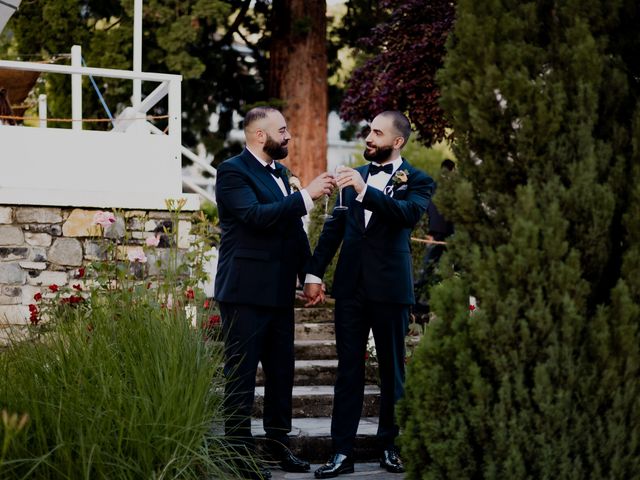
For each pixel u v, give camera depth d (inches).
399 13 399.5
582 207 138.6
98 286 242.2
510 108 141.2
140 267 278.1
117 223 278.7
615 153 143.3
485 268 140.5
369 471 206.1
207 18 476.4
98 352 182.2
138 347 187.6
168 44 474.0
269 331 202.4
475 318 139.5
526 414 136.8
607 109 143.6
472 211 143.4
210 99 548.1
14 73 368.2
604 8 142.9
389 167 207.0
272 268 197.2
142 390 172.2
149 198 281.3
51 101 523.5
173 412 172.4
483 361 141.6
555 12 143.4
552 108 138.7
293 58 492.1
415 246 354.3
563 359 137.2
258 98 550.3
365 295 202.1
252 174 198.5
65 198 273.1
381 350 205.6
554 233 137.8
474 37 143.5
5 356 185.0
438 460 141.1
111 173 284.2
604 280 143.6
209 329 216.1
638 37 145.3
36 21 512.4
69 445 160.2
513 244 138.6
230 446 187.9
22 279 270.7
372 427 231.5
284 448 204.4
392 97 391.2
